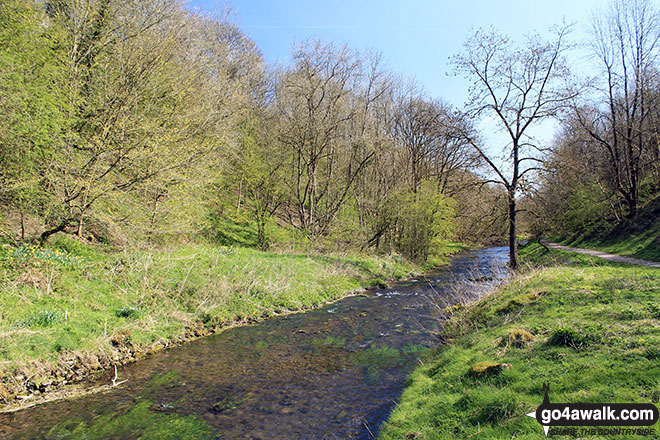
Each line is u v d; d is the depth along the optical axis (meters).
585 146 35.06
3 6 10.88
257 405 7.20
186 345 10.80
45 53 11.99
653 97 26.56
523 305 9.78
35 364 7.79
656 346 5.55
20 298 9.27
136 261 13.70
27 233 13.10
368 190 32.00
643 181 31.69
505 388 5.61
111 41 14.78
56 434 6.18
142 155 12.95
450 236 32.53
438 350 9.53
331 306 15.84
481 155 21.41
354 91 30.17
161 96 16.28
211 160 17.33
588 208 30.00
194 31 19.17
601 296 8.84
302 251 25.20
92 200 12.57
